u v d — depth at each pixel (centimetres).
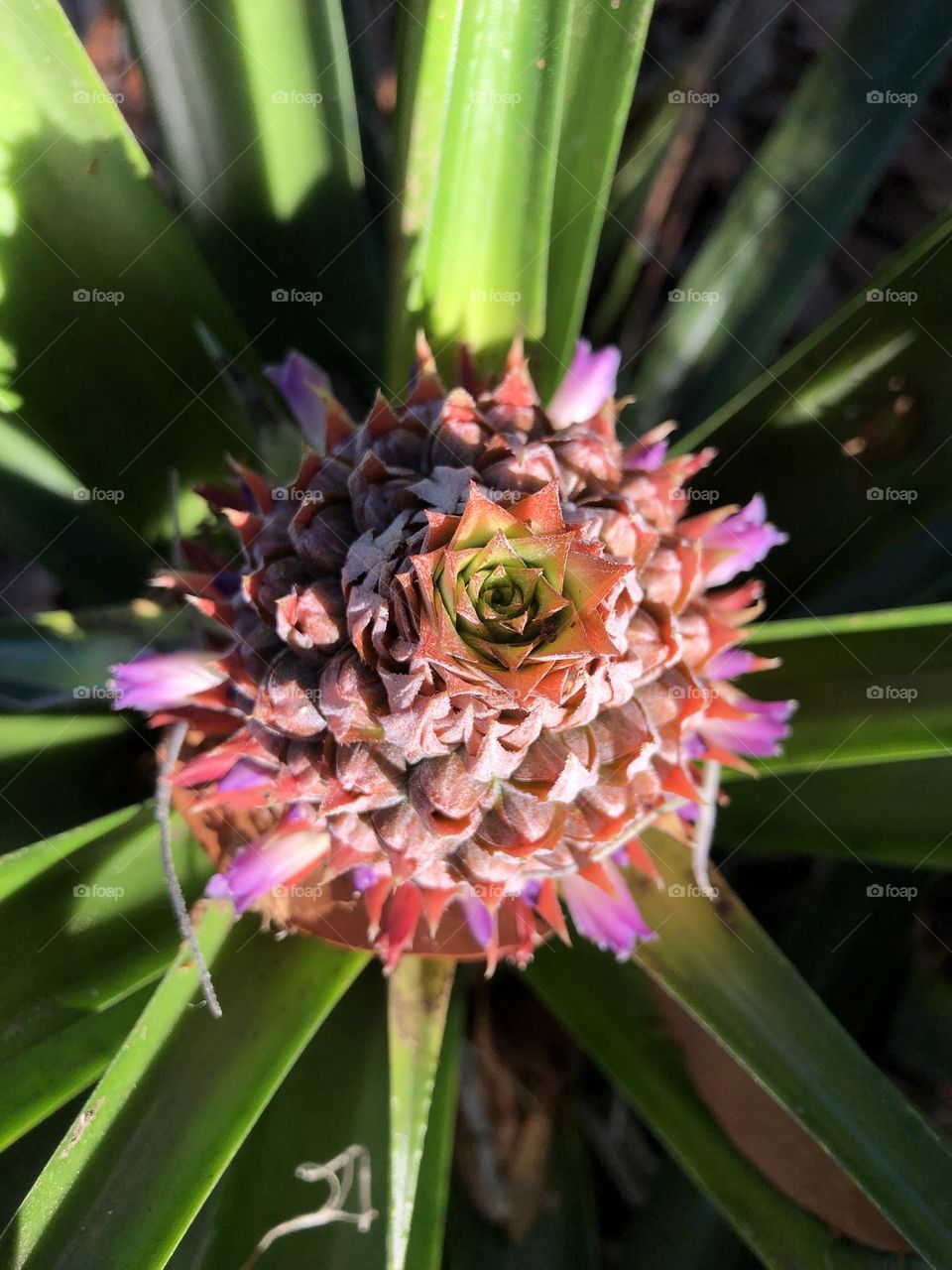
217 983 14
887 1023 19
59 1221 12
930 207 28
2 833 17
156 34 16
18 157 14
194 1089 13
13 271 15
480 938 14
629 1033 15
